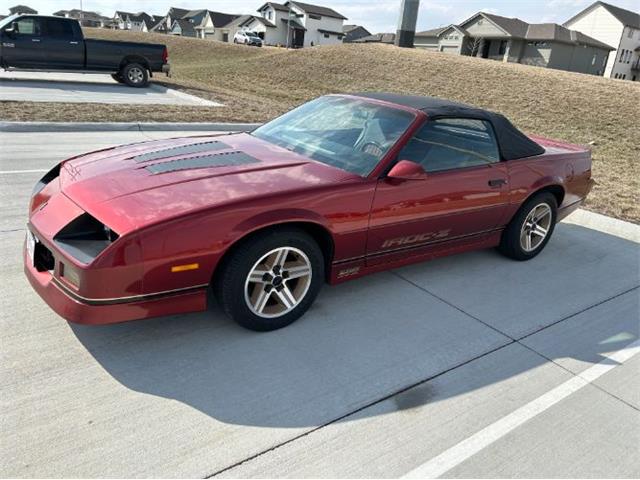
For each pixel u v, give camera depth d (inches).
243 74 1242.6
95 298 102.8
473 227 168.7
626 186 343.9
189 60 1739.7
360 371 117.4
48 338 116.6
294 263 127.6
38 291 112.5
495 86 991.6
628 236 235.8
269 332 128.3
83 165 135.1
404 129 147.0
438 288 163.6
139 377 107.7
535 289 170.7
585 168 205.5
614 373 127.0
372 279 165.3
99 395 101.3
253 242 116.0
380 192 135.9
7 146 291.1
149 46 636.7
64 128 348.5
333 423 100.7
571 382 121.7
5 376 103.3
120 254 101.6
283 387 109.3
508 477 92.1
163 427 95.2
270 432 96.8
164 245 104.9
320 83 1125.7
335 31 3348.9
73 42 593.9
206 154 140.3
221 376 110.6
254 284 122.3
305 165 138.2
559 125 730.2
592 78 1099.3
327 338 128.9
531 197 183.5
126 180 121.1
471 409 108.8
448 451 96.7
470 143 162.7
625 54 2487.7
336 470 89.7
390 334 134.0
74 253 104.1
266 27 3134.8
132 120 387.5
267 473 87.6
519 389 117.2
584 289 174.6
